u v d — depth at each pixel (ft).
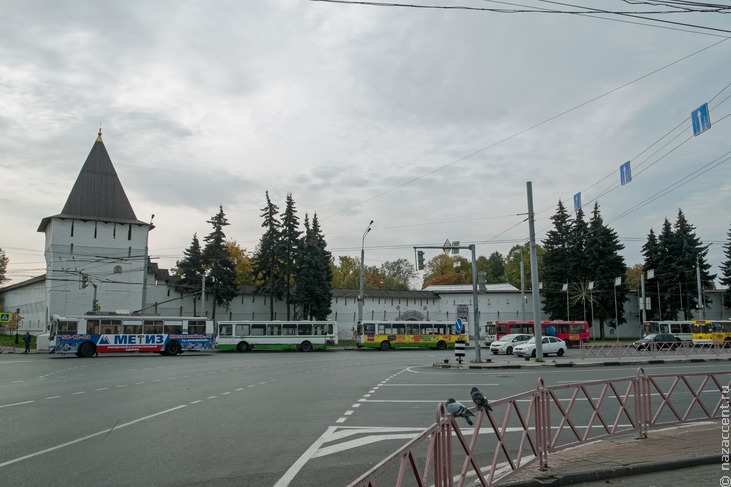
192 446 31.42
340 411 45.01
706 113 41.68
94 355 134.10
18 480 24.27
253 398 53.31
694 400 35.06
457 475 24.97
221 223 203.00
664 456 26.71
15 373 83.87
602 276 229.86
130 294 204.85
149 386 64.75
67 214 198.90
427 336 178.91
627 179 58.03
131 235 209.26
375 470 13.96
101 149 213.05
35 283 231.30
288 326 167.73
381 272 366.22
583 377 76.33
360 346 172.76
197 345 143.74
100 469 26.20
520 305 232.73
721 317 241.14
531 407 26.13
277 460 28.17
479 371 88.84
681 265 238.48
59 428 36.99
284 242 203.62
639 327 244.63
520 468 24.41
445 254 370.32
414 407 47.32
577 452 28.37
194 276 199.11
